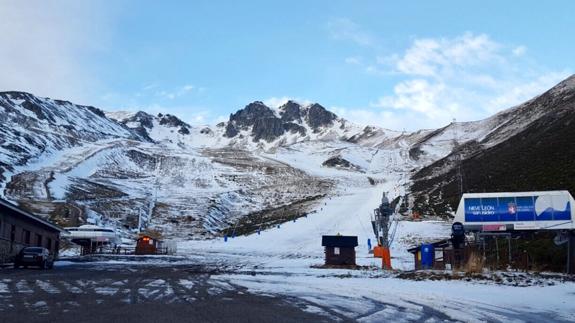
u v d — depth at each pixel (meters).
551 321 11.54
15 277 23.11
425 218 78.38
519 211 28.00
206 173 175.75
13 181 115.56
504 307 13.84
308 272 29.56
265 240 76.25
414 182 133.12
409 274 24.83
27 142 172.75
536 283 20.06
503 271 24.83
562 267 25.94
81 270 30.05
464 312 12.92
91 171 153.62
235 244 73.12
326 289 19.06
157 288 18.84
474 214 28.56
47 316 11.48
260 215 114.81
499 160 95.88
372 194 127.88
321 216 98.19
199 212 110.00
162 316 11.77
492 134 164.62
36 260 30.20
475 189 81.06
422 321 11.56
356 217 93.62
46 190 109.69
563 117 104.00
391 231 68.31
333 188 153.12
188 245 73.12
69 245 68.75
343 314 12.59
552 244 28.66
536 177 61.62
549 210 27.73
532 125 120.06
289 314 12.48
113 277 24.30
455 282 21.14
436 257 31.44
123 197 119.25
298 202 128.12
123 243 72.19
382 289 18.92
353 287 19.77
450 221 74.00
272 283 21.84
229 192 142.75
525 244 31.83
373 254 49.50
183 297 15.91
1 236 34.59
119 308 13.02
